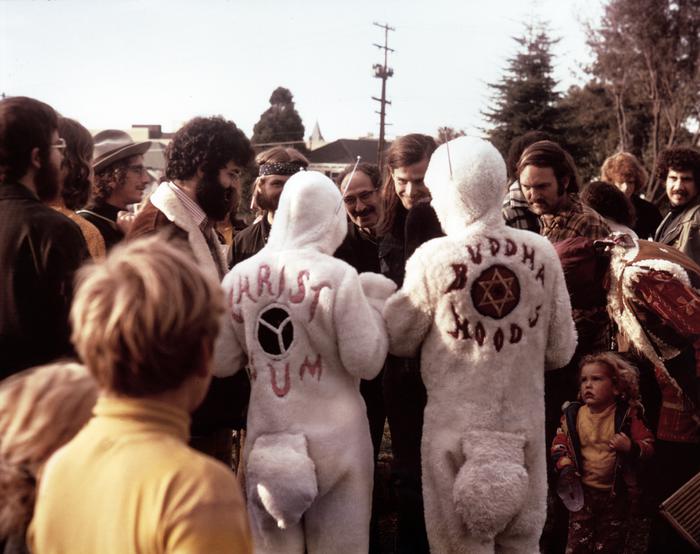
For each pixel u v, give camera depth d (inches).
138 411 69.7
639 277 152.1
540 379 133.6
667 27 1529.3
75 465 69.8
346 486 131.0
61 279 117.4
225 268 157.4
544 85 1621.6
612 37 1566.2
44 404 77.7
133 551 65.6
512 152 203.2
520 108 1632.6
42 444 76.9
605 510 167.0
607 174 275.3
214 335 71.6
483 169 130.9
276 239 134.4
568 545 170.2
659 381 158.9
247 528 68.0
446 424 131.7
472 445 129.3
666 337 151.9
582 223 173.9
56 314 118.1
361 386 165.6
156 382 69.0
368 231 184.5
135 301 67.7
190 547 64.2
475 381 130.2
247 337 131.0
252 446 130.7
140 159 180.1
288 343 129.0
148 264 69.1
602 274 161.5
